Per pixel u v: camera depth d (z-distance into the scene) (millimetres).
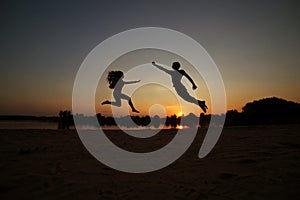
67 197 3199
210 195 3283
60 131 11789
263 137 8867
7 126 16344
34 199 3119
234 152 6125
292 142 7277
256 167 4578
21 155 5691
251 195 3242
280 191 3346
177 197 3229
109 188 3582
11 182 3686
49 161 5180
